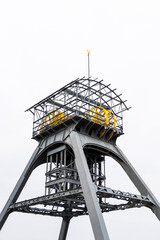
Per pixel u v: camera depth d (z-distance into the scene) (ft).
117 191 79.46
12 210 97.55
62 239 112.47
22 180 98.84
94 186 73.20
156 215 86.53
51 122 98.22
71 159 95.25
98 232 64.34
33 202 89.10
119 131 99.66
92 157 102.78
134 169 94.63
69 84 94.07
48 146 96.12
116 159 98.43
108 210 103.81
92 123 91.50
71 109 92.63
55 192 89.56
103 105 106.52
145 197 86.84
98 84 99.04
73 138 86.02
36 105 106.32
